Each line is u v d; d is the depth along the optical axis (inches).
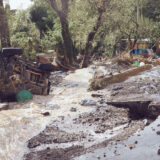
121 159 156.3
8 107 337.1
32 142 208.4
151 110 260.7
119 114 274.2
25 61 412.5
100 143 194.5
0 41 866.1
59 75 677.3
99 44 1330.0
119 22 1025.5
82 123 251.4
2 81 399.9
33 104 330.0
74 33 1161.4
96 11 943.7
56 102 340.5
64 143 205.6
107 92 377.7
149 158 150.0
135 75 464.1
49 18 1583.4
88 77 581.3
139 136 188.9
